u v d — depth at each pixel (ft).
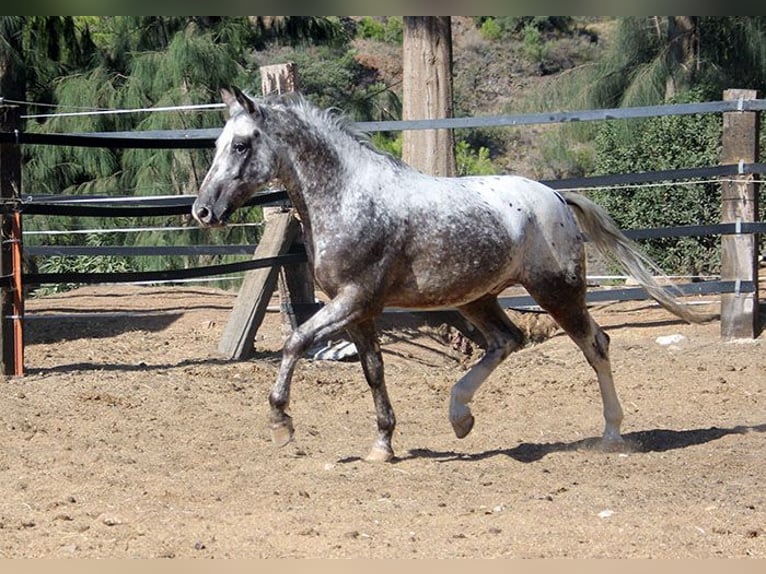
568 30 149.28
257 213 68.74
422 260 29.66
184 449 32.63
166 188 67.87
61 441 33.47
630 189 63.36
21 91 71.92
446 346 51.83
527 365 45.85
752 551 22.84
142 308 54.54
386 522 25.04
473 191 30.63
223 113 67.46
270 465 30.71
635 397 40.37
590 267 76.38
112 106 69.67
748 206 47.88
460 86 138.51
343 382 43.11
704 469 30.19
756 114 47.67
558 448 33.01
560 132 83.51
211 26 73.15
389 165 29.99
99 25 78.28
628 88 78.48
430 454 32.32
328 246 29.07
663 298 32.83
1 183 41.86
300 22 77.46
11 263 42.09
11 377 41.81
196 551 22.94
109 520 25.21
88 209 42.75
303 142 29.19
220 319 52.80
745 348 46.34
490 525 24.67
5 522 25.12
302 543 23.48
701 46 80.12
